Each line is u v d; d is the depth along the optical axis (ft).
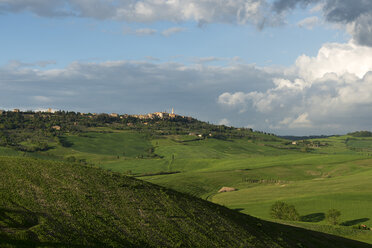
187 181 619.26
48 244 90.22
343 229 233.76
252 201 442.50
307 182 573.74
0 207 104.37
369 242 208.23
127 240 110.52
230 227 154.10
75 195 130.31
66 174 150.51
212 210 170.60
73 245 95.14
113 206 132.26
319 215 341.82
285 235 173.47
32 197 118.11
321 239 184.75
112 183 156.25
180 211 149.79
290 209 318.45
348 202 377.30
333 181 548.72
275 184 604.08
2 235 87.56
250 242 145.28
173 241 120.78
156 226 127.65
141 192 156.46
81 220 112.37
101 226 113.29
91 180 151.84
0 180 125.80
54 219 106.93
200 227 141.08
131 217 127.85
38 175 140.56
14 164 148.66
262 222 186.19
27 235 92.12
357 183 495.00
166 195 164.04
